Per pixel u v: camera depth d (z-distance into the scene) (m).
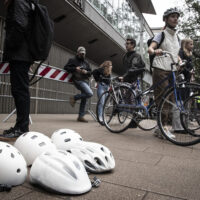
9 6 3.12
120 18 19.38
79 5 11.23
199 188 1.93
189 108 3.87
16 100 3.29
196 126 4.04
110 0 16.67
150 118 4.39
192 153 3.27
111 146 3.48
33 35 3.25
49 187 1.69
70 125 5.80
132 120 4.59
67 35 12.26
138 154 3.04
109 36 14.98
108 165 2.21
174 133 4.73
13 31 3.05
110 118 5.04
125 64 5.44
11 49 3.20
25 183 1.87
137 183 1.99
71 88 10.70
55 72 6.62
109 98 5.13
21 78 3.28
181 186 1.96
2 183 1.71
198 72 18.00
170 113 4.18
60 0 9.80
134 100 4.59
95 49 15.32
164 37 4.47
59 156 1.79
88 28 12.76
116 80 5.39
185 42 5.38
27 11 3.15
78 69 6.67
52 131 4.49
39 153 2.22
